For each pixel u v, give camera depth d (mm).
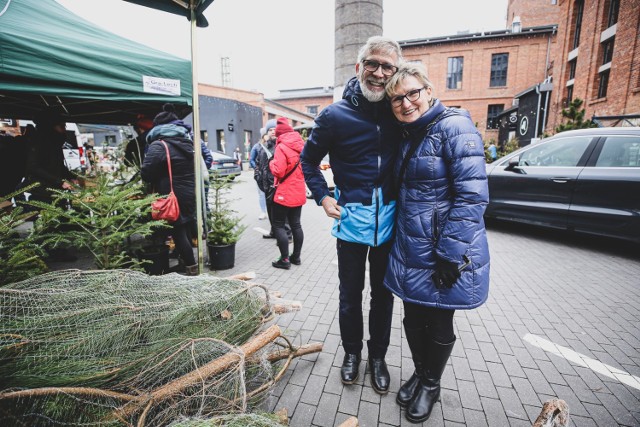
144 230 2762
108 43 3273
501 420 1771
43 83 2627
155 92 3180
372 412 1818
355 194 1777
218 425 1057
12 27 2502
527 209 5227
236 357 1431
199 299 1716
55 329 1352
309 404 1876
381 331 1954
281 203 3824
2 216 2127
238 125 23719
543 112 15773
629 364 2248
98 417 1177
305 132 10508
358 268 1892
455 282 1486
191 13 3184
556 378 2111
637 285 3559
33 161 3848
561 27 15211
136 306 1566
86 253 4691
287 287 3508
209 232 4105
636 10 9797
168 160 3115
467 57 23328
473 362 2277
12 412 1083
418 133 1543
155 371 1385
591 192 4504
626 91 10250
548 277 3811
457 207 1432
